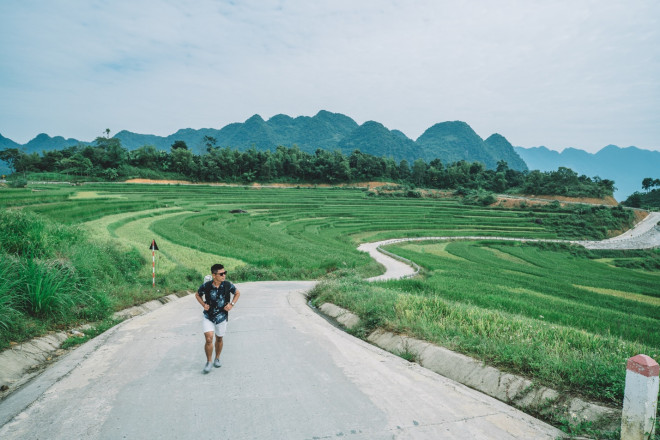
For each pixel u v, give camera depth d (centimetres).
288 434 421
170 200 7169
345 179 14838
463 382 626
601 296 2961
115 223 3656
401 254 4612
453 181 15238
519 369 604
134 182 10638
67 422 436
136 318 1038
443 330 805
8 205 3472
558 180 13812
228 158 12950
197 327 922
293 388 552
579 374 545
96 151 11544
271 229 5419
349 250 4441
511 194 13988
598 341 741
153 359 667
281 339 826
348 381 586
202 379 578
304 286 2169
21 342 726
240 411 474
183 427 430
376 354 743
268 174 13438
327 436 418
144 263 1905
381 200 10962
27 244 1126
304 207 8675
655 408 386
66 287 978
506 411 499
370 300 1164
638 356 393
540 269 4800
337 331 948
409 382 591
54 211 3559
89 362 645
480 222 8688
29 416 448
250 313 1139
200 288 634
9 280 845
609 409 466
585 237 8550
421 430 439
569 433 449
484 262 4791
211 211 5984
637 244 8250
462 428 448
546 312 1598
